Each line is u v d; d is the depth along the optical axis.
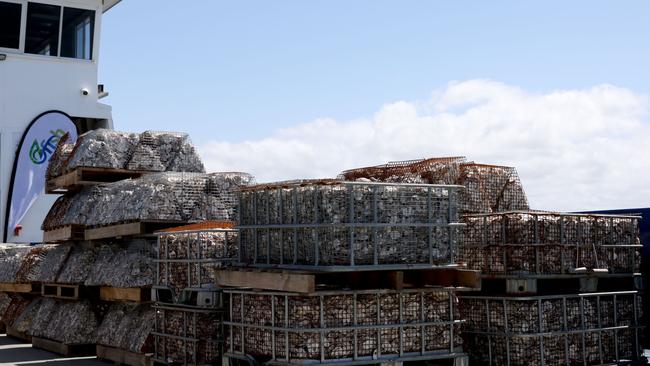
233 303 9.40
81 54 29.02
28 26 28.00
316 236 8.20
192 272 10.50
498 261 9.55
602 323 9.90
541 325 9.24
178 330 10.64
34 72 27.97
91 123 29.94
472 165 11.18
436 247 8.67
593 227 10.01
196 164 14.71
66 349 14.25
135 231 12.38
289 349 8.33
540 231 9.50
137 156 14.38
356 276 8.75
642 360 10.20
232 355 9.26
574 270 9.62
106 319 13.74
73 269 14.71
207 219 12.30
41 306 16.84
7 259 19.25
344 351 8.31
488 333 9.52
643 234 11.12
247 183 12.64
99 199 14.33
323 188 8.19
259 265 9.03
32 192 27.64
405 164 10.60
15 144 27.64
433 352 8.70
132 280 12.22
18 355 14.61
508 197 11.26
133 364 12.07
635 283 10.41
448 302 8.89
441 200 8.73
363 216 8.24
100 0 28.95
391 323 8.52
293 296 8.31
